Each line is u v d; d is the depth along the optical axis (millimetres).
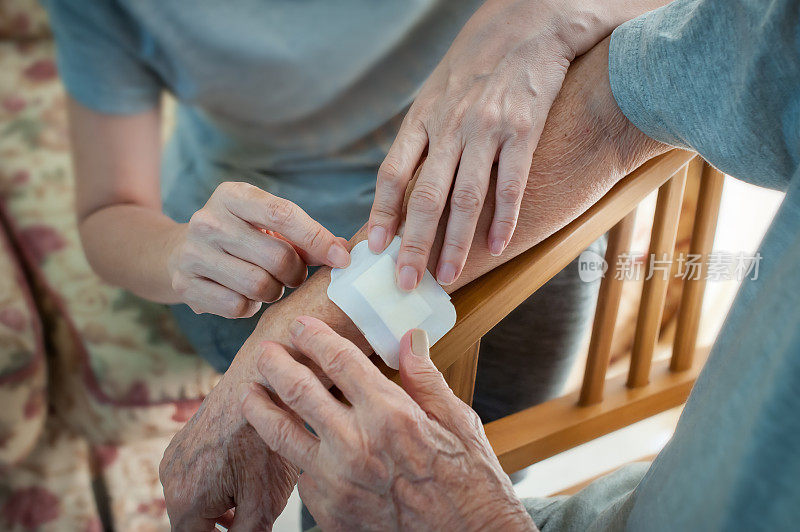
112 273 1004
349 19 1000
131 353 1203
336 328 649
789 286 414
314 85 1038
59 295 1236
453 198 616
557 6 706
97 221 1075
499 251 637
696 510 435
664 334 1478
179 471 693
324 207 1082
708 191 861
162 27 989
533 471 1370
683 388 971
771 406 386
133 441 1276
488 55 687
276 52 1003
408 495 530
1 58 1477
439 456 530
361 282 636
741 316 486
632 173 716
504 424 879
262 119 1072
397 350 631
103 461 1318
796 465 379
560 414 894
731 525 400
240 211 647
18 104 1424
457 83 676
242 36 1005
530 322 1049
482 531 523
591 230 706
